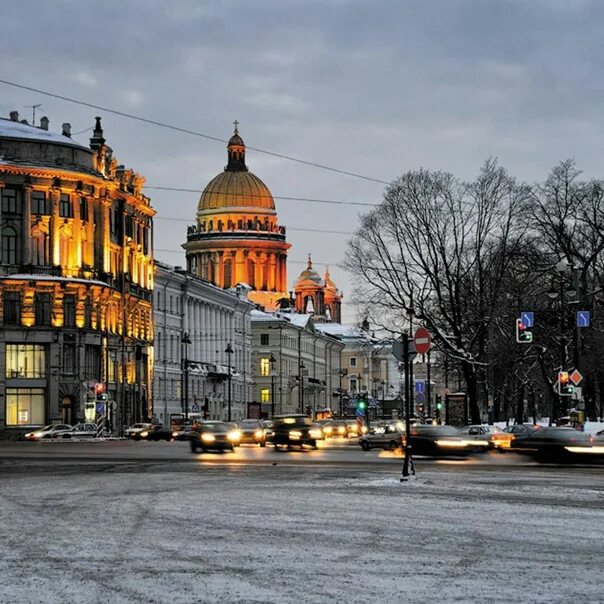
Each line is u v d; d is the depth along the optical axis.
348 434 122.50
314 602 14.70
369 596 15.13
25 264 109.31
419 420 122.56
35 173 110.19
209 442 66.50
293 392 184.88
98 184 114.81
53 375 109.19
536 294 83.12
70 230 112.62
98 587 15.76
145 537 21.41
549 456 50.72
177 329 139.38
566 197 77.44
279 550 19.61
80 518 24.92
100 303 113.19
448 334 81.69
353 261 79.44
